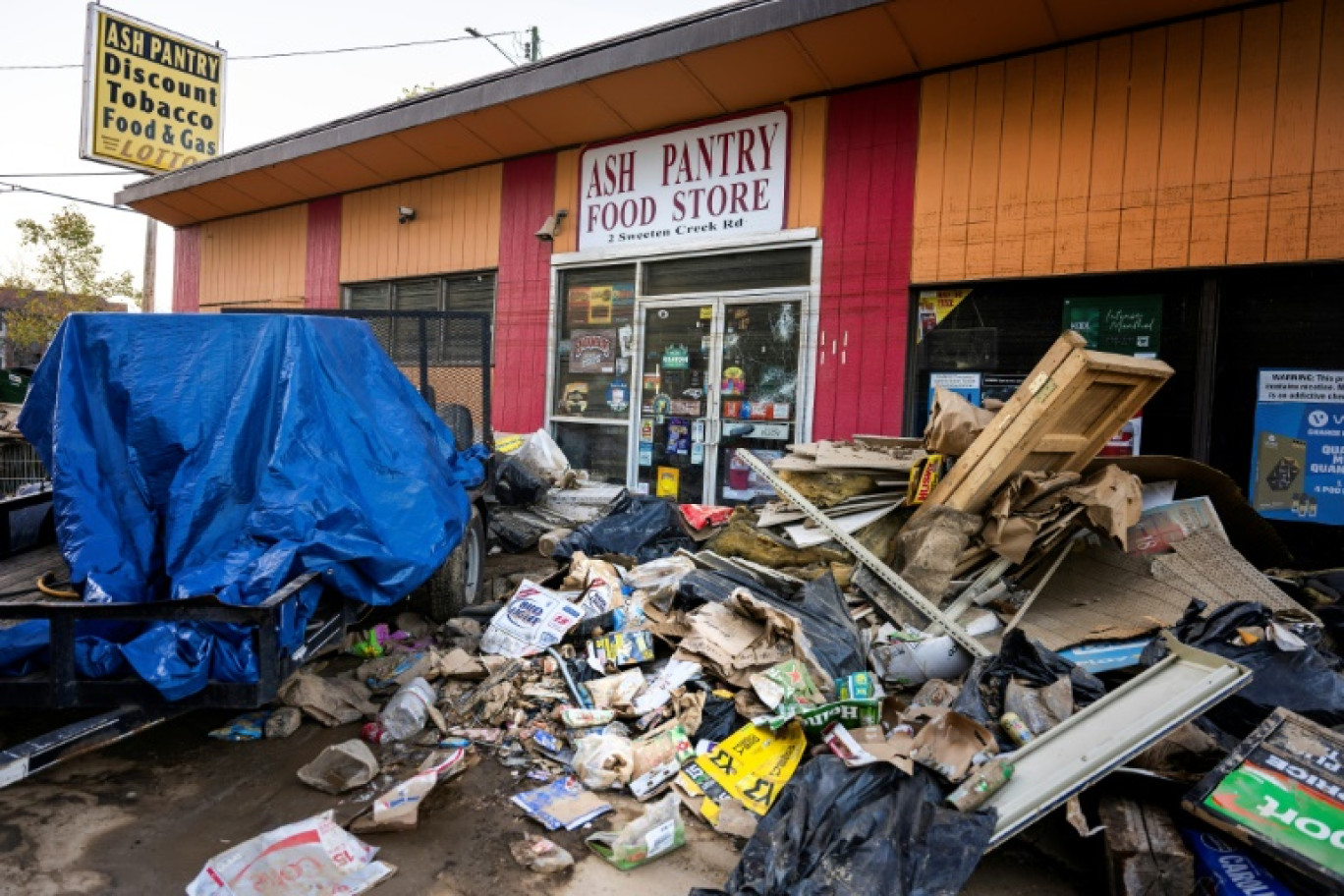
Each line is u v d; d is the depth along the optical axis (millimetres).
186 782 3135
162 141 14969
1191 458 5660
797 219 7383
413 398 4512
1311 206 5152
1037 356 6273
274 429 3449
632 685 3703
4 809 2916
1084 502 4023
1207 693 2705
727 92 7473
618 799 3080
